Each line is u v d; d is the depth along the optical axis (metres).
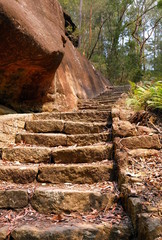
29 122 3.47
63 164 2.55
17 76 3.88
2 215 1.91
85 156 2.61
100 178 2.29
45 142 3.06
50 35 4.18
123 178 1.98
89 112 3.76
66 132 3.37
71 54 8.28
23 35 3.10
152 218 1.41
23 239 1.60
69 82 6.62
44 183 2.32
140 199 1.65
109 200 1.91
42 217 1.87
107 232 1.61
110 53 13.58
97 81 10.33
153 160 2.27
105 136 2.95
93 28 14.99
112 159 2.57
